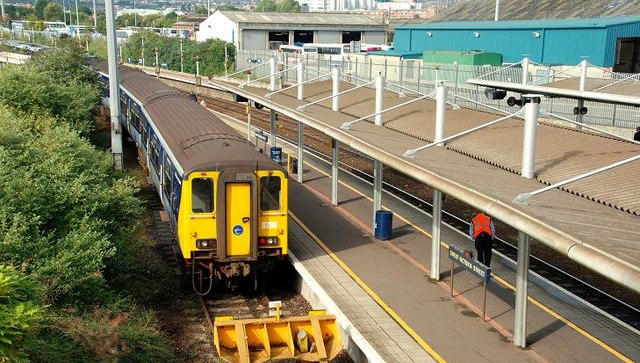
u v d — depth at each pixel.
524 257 11.70
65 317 11.48
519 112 12.82
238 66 66.31
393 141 14.90
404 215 20.98
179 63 72.56
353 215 20.86
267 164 14.98
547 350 11.90
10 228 12.72
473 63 40.38
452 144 14.77
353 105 21.95
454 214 22.38
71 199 14.84
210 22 77.06
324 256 16.81
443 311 13.58
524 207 9.19
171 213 17.14
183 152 16.31
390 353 11.61
